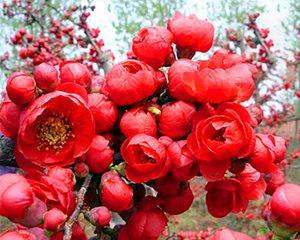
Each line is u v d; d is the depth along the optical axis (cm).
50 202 22
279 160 27
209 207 26
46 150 24
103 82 27
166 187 25
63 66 26
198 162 24
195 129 23
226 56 26
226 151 23
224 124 23
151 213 26
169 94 26
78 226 26
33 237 20
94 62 100
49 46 102
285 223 23
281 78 148
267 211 25
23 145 24
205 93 24
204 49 28
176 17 28
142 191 26
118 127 26
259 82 130
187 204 27
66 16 96
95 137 24
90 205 25
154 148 23
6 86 24
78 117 24
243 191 25
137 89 25
